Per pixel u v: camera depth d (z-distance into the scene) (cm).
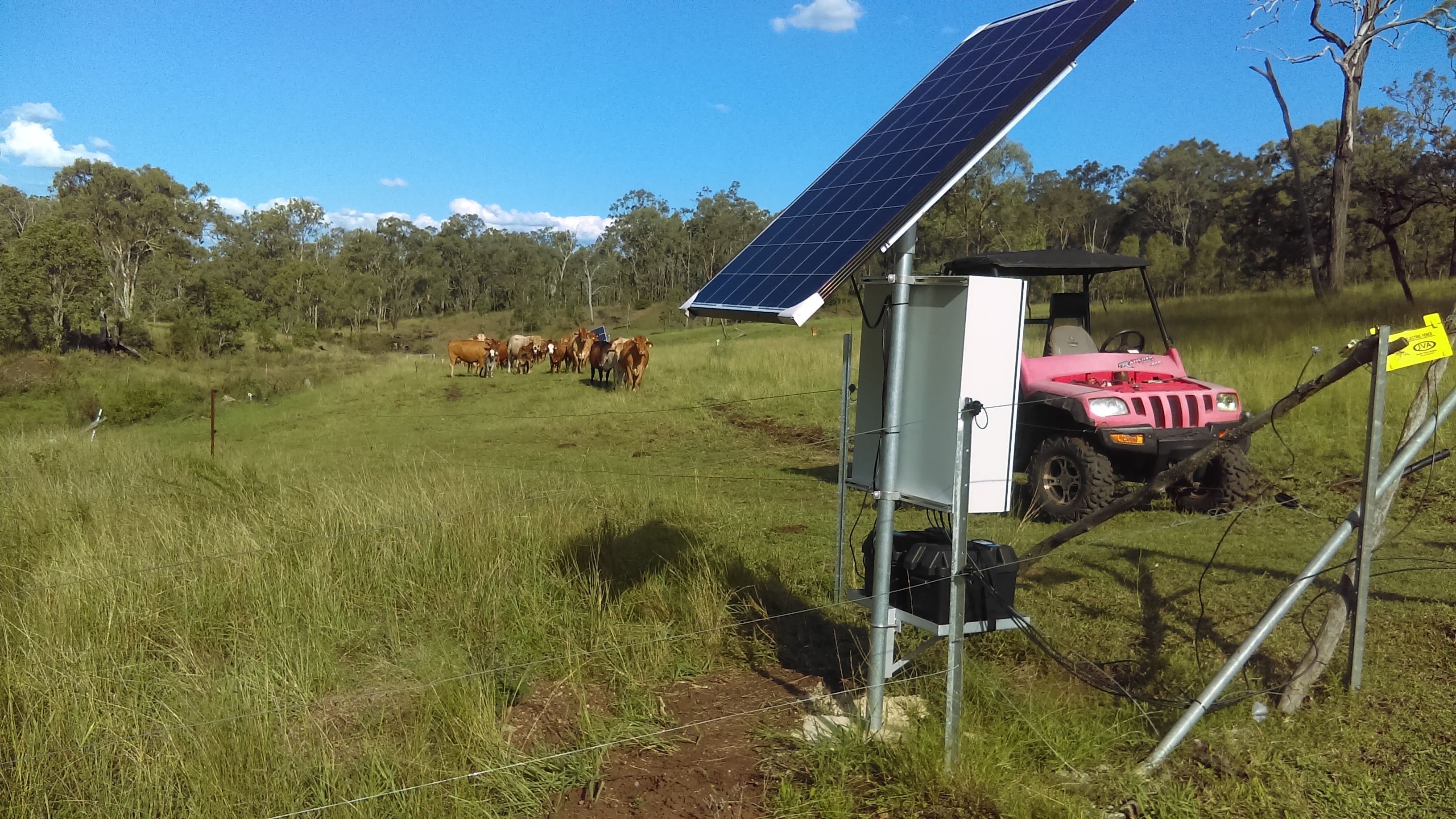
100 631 434
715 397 1725
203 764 319
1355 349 386
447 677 397
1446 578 532
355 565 534
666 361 2336
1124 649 447
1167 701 369
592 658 447
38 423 2278
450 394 2128
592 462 1183
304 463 1114
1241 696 374
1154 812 311
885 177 371
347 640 452
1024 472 827
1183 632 467
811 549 655
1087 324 872
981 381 341
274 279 8181
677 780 341
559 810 321
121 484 772
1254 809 310
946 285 344
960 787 318
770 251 393
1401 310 1864
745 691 425
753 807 321
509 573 534
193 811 297
